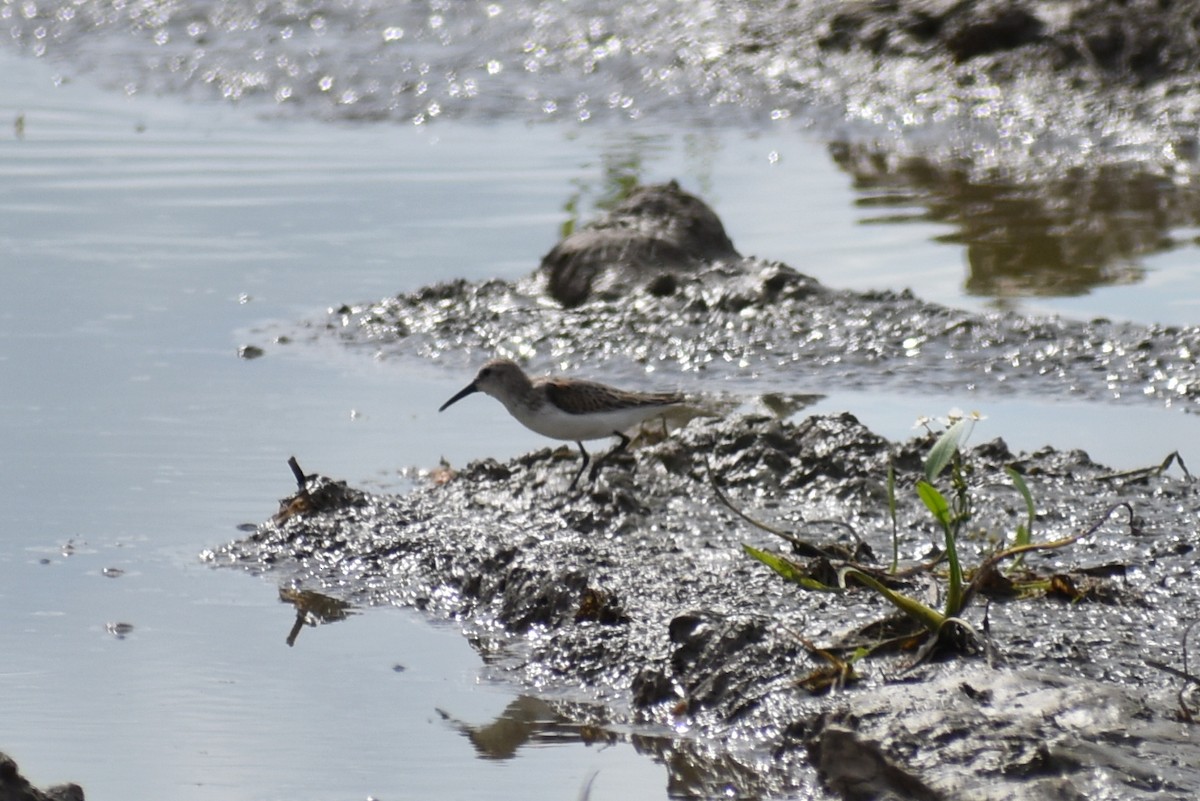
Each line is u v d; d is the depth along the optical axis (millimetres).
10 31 30344
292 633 10133
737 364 15531
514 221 19875
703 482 12031
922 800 7191
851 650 8766
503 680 9453
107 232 19438
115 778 8125
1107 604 9383
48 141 23609
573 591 10117
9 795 6969
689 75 26562
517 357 15891
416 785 8086
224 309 17031
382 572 11086
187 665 9602
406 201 20797
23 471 12703
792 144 23594
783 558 9758
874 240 18906
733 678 8805
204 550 11422
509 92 26281
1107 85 24328
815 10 28469
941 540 10727
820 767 7855
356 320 16797
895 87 25406
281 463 13016
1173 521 10812
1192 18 24688
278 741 8594
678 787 8047
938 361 15312
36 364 15258
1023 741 7336
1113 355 15117
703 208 18609
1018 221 19547
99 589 10703
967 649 8664
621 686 9242
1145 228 19141
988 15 25703
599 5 29797
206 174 21953
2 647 9797
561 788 8062
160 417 13992
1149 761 7219
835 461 12102
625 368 15586
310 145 23656
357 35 29156
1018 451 12648
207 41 29266
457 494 12156
